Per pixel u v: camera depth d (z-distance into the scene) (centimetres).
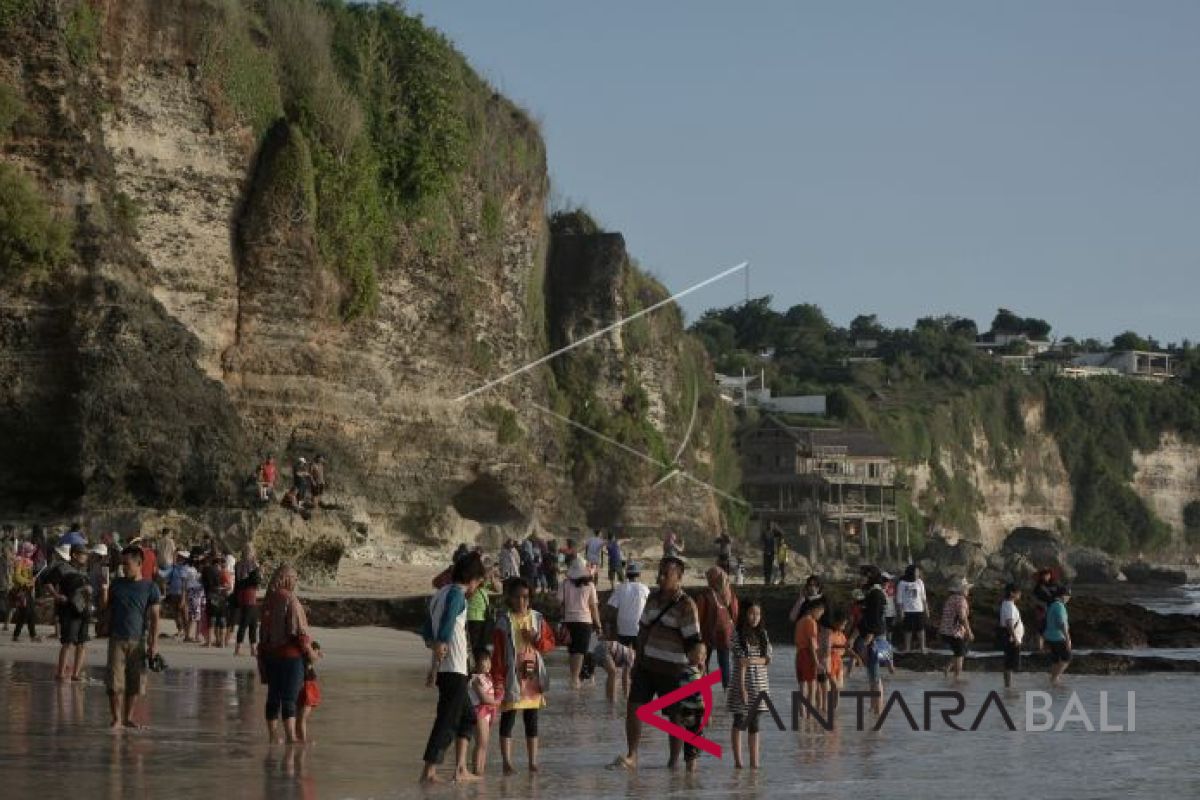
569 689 5216
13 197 8325
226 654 5694
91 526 7850
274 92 10625
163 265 9738
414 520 11706
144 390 8512
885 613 5488
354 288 11069
